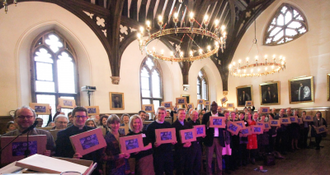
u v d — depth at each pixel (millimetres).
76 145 2445
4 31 6512
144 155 3369
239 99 15031
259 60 13875
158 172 3588
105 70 9258
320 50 11117
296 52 12125
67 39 8656
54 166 1416
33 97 7496
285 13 12938
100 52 9148
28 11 7074
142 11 10750
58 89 8320
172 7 11352
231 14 13492
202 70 15562
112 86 9422
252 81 14328
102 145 2678
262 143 6445
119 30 9602
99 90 8930
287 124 7832
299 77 11820
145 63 11867
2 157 1978
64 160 1557
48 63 8102
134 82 10406
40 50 7875
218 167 4680
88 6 8664
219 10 13312
